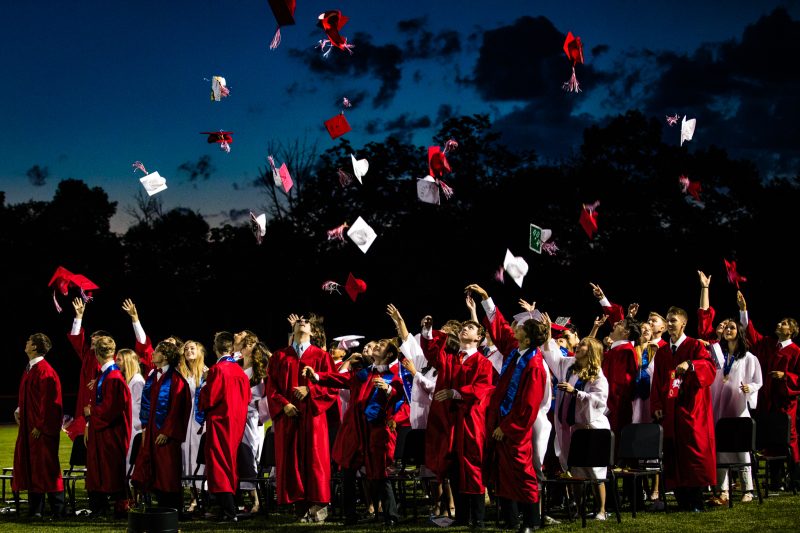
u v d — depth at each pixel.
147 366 11.10
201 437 9.71
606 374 9.54
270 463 9.62
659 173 31.59
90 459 9.50
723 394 9.96
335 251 33.66
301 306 34.31
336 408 10.10
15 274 37.59
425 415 9.34
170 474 9.23
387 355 8.88
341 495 9.25
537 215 32.25
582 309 31.05
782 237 29.36
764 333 29.06
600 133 32.22
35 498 9.66
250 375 10.28
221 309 36.84
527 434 7.81
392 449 8.60
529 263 31.88
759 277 29.42
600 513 8.36
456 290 32.50
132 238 39.84
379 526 8.41
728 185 30.94
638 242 30.80
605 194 31.45
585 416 8.47
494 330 8.46
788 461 9.88
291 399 8.91
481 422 8.27
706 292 9.70
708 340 10.05
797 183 31.00
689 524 7.91
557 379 9.22
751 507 8.80
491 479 8.01
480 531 7.95
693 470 8.72
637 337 9.60
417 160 33.50
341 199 33.84
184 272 39.31
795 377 10.52
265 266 35.06
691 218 31.00
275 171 10.66
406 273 32.25
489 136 33.59
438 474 8.27
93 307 38.03
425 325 8.63
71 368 36.78
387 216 33.94
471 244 32.44
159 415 9.32
